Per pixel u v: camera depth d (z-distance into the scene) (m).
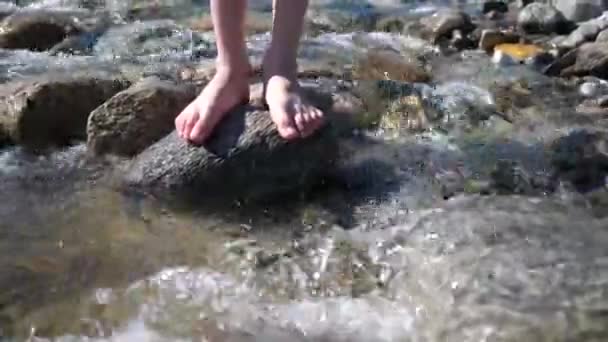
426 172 1.71
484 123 1.98
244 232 1.49
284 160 1.58
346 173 1.69
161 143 1.65
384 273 1.34
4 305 1.26
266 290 1.32
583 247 1.35
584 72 2.34
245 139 1.58
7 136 1.81
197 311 1.26
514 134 1.91
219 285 1.33
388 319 1.24
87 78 1.92
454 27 2.74
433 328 1.20
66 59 2.26
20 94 1.84
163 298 1.29
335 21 2.85
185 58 2.30
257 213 1.56
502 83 2.25
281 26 1.66
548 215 1.47
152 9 2.96
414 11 3.03
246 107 1.64
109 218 1.53
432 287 1.28
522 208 1.49
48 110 1.83
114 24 2.71
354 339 1.20
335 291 1.31
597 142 1.83
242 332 1.22
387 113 1.96
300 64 2.25
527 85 2.24
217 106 1.61
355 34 2.68
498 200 1.53
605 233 1.40
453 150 1.81
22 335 1.20
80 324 1.23
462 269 1.29
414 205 1.56
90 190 1.63
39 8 2.89
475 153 1.80
